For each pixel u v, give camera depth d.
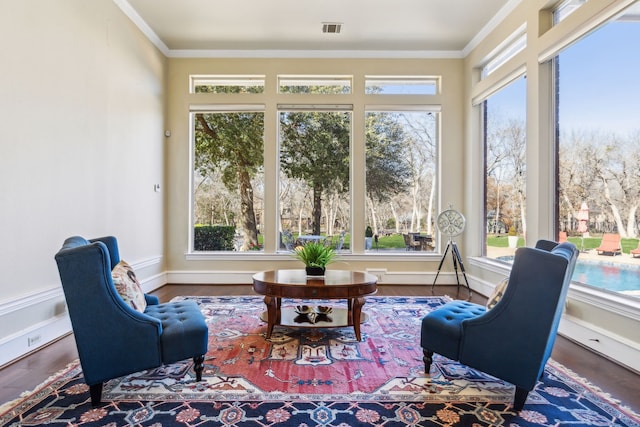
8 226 2.46
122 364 1.97
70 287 1.86
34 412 1.86
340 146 5.28
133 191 4.20
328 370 2.39
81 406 1.92
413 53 5.15
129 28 4.07
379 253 5.21
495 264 4.27
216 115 5.27
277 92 5.19
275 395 2.06
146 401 1.98
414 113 5.28
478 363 2.04
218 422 1.79
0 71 2.39
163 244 5.07
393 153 5.27
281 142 5.27
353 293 2.85
